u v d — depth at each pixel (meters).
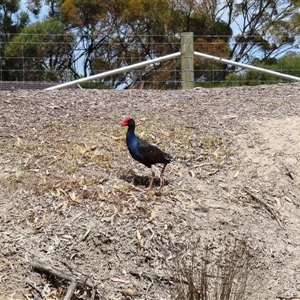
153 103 7.09
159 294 4.20
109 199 4.90
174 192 5.13
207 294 3.90
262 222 5.03
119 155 5.65
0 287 4.10
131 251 4.48
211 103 7.16
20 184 5.04
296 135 6.23
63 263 4.31
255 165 5.75
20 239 4.46
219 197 5.22
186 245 4.57
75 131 6.07
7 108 6.70
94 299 4.07
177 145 5.89
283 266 4.63
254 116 6.66
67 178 5.16
